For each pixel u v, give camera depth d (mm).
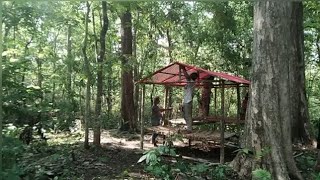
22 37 9141
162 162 6070
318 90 17844
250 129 6090
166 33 16438
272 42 5809
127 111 12586
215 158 8070
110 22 13641
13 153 4051
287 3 5852
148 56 14688
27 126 6055
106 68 8188
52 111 7039
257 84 5969
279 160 5684
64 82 9016
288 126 5883
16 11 6617
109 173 6270
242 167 6086
